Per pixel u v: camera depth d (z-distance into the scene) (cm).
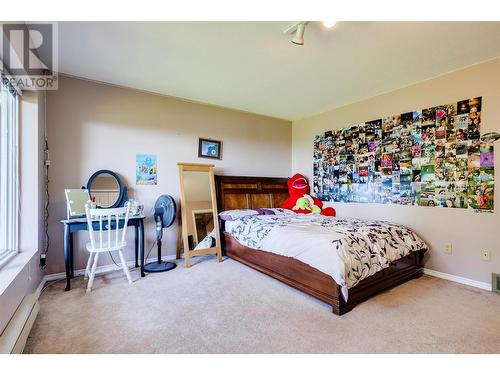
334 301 205
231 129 417
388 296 237
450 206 280
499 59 247
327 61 255
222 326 186
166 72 281
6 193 220
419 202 304
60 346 160
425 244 289
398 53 239
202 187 368
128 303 220
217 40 218
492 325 188
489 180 253
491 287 251
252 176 439
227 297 233
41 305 215
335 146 406
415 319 197
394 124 328
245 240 308
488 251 254
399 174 323
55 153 280
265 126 457
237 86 321
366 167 360
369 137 357
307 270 233
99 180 303
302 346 163
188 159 372
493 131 251
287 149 485
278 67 269
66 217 284
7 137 220
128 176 324
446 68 271
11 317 162
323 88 326
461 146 272
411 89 312
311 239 229
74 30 203
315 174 440
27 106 236
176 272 300
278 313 205
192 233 353
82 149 295
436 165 290
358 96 354
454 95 276
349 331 180
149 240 338
